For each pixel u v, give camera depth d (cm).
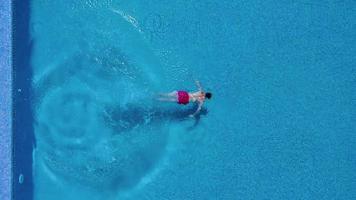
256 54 798
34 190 739
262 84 796
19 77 702
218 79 788
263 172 781
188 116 779
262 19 806
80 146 760
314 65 808
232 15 801
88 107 769
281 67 802
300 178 787
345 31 817
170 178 764
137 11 786
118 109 773
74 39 772
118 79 776
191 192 766
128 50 780
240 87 791
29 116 743
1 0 664
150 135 773
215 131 781
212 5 798
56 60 766
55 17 769
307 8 815
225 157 778
